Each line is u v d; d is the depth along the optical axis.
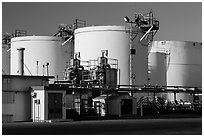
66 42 55.94
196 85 64.75
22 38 55.72
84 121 35.00
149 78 52.88
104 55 48.16
